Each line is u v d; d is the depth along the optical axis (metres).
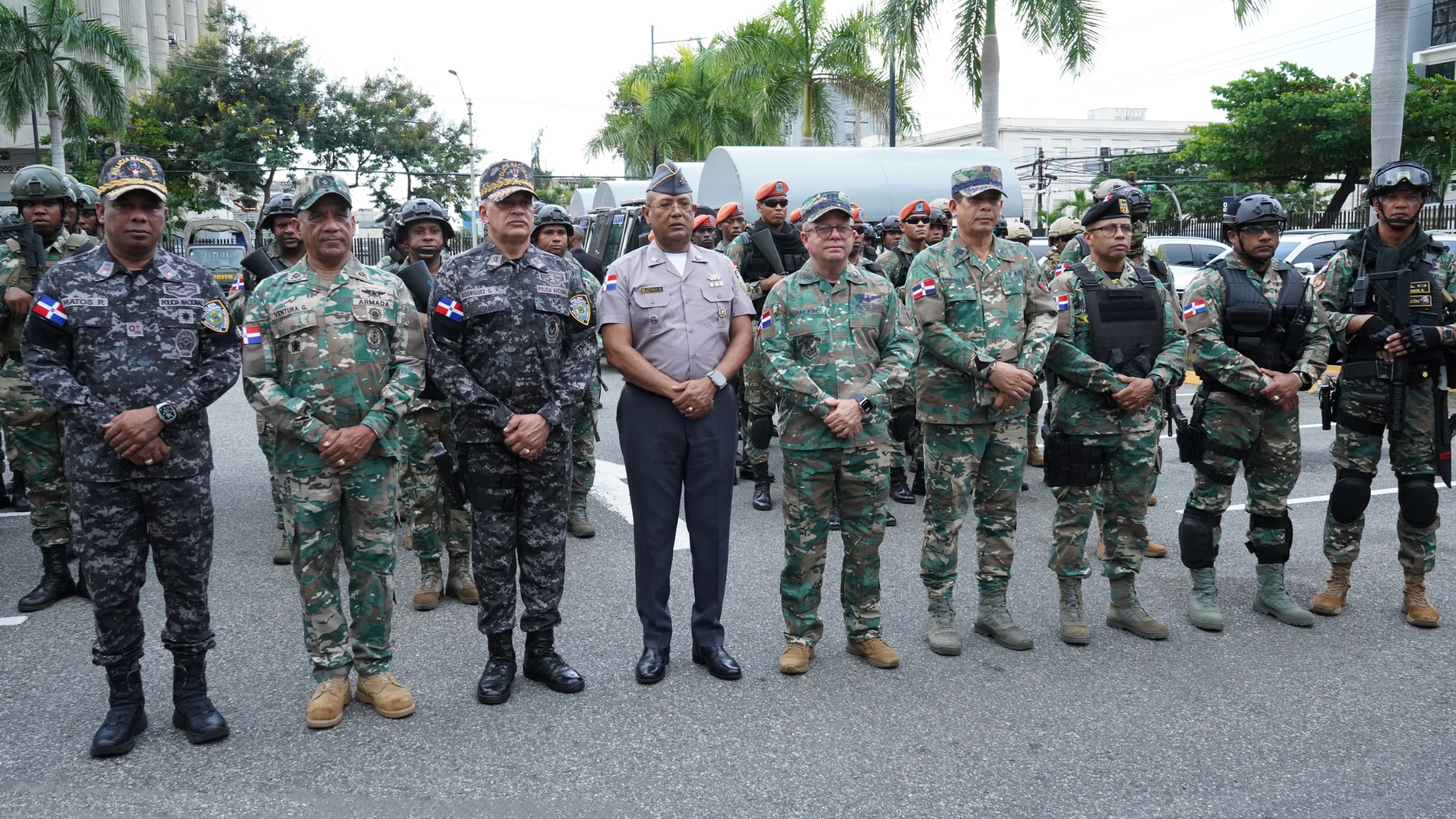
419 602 4.90
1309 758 3.38
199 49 34.91
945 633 4.33
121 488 3.41
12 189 5.11
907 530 6.23
